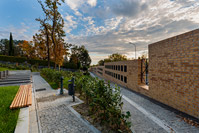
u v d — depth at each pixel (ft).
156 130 8.95
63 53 63.77
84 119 9.90
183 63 13.05
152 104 16.20
